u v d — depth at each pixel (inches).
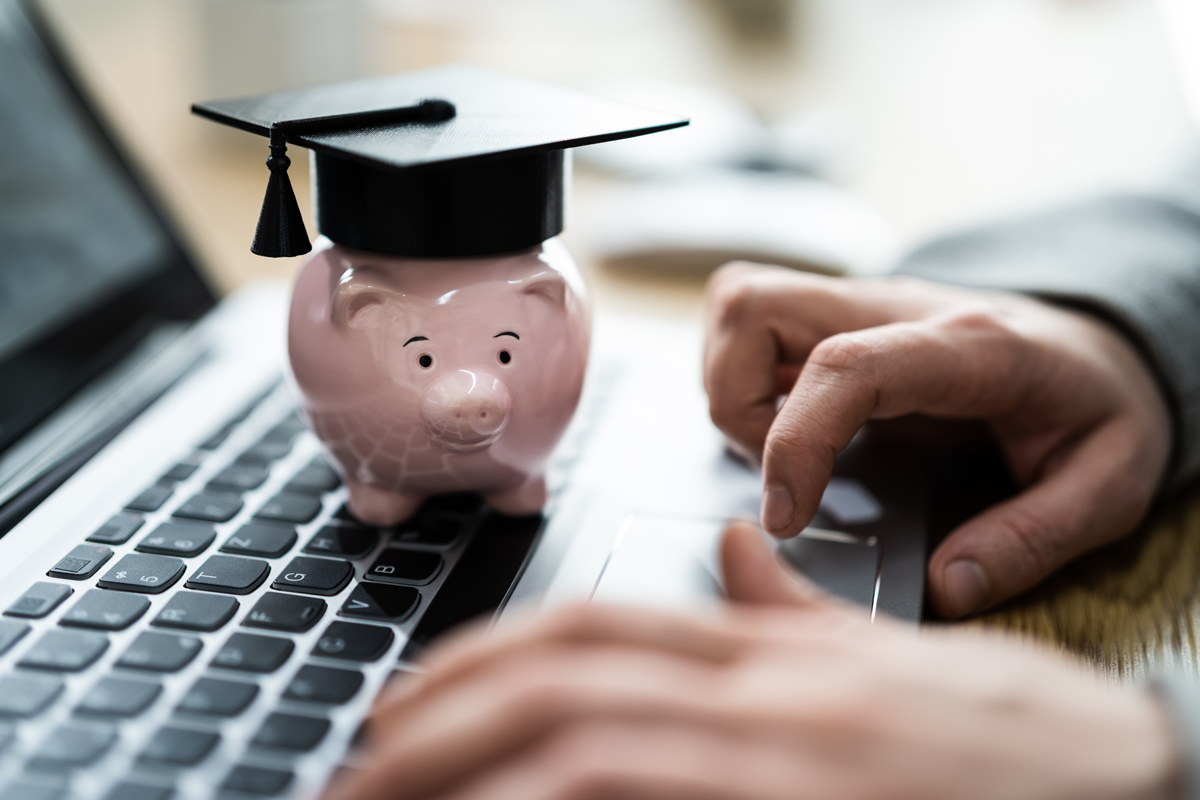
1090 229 21.2
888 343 15.2
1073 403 16.2
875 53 56.1
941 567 14.9
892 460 18.2
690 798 7.7
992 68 53.7
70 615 12.9
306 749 10.9
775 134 36.0
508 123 13.9
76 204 22.1
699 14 61.1
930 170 39.6
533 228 14.1
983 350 15.6
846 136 39.8
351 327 13.6
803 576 14.9
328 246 14.5
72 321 20.3
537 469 15.3
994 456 19.1
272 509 15.6
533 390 14.1
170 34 46.2
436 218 13.4
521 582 14.3
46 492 16.0
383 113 13.9
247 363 21.3
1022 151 41.8
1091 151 41.4
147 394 19.6
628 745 8.0
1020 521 15.1
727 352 17.5
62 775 10.5
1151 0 61.1
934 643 9.6
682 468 17.8
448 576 14.2
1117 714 8.9
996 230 22.0
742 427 17.4
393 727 9.1
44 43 23.9
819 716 8.3
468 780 8.2
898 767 8.0
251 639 12.6
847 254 28.4
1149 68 52.4
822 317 17.5
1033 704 8.7
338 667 12.3
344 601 13.5
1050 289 18.6
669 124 14.1
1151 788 8.2
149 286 22.8
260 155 37.4
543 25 54.7
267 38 35.4
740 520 16.1
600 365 22.1
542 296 14.2
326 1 35.4
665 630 9.2
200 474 16.6
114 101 39.9
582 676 8.5
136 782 10.4
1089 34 58.8
